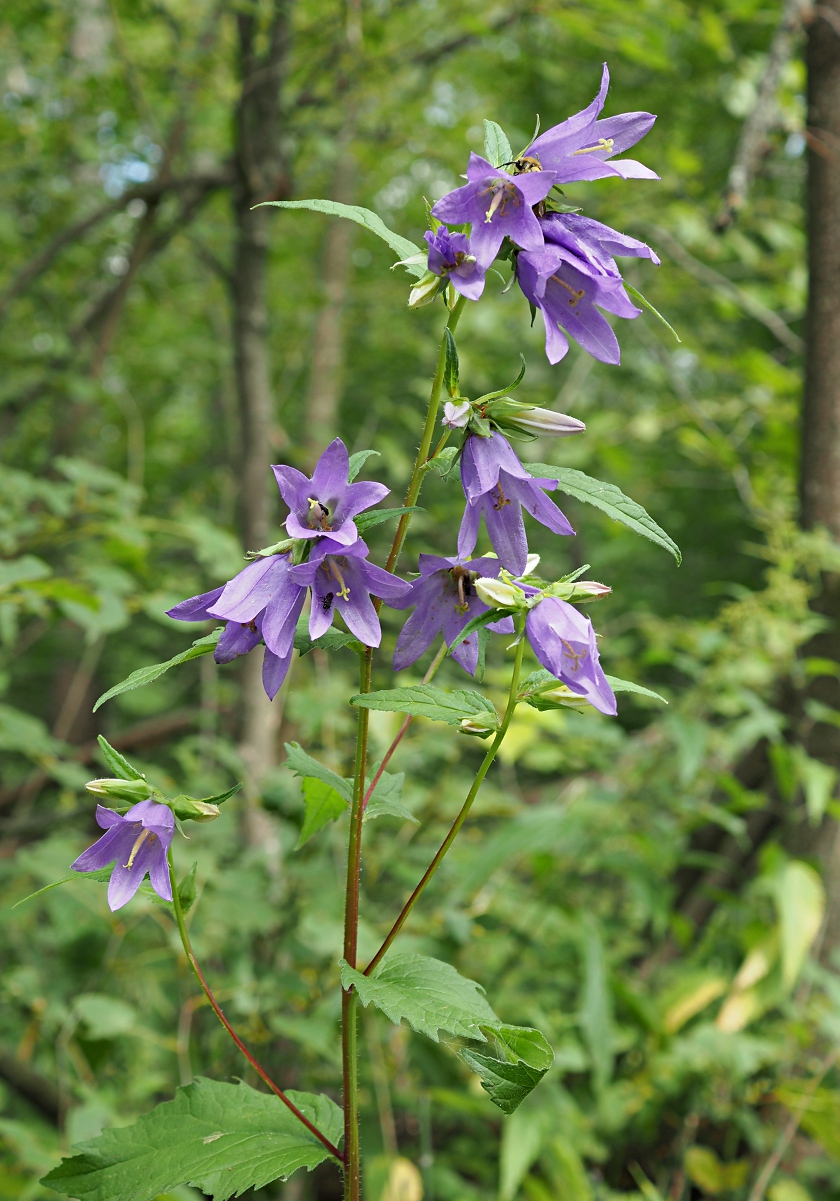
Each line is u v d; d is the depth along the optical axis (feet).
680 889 13.21
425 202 4.42
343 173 21.85
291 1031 9.53
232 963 10.31
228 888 10.28
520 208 4.35
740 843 12.72
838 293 12.10
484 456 4.58
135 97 16.11
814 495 12.31
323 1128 5.05
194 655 4.32
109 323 17.20
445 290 4.62
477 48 19.62
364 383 26.48
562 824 10.37
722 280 15.88
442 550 19.06
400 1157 10.26
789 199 22.56
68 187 19.90
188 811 4.35
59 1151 9.48
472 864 10.61
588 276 4.55
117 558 12.28
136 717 27.78
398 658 4.97
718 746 12.09
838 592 12.11
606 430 18.31
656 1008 11.46
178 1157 4.79
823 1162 11.78
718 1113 11.39
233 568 12.28
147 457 24.48
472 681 12.54
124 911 10.37
